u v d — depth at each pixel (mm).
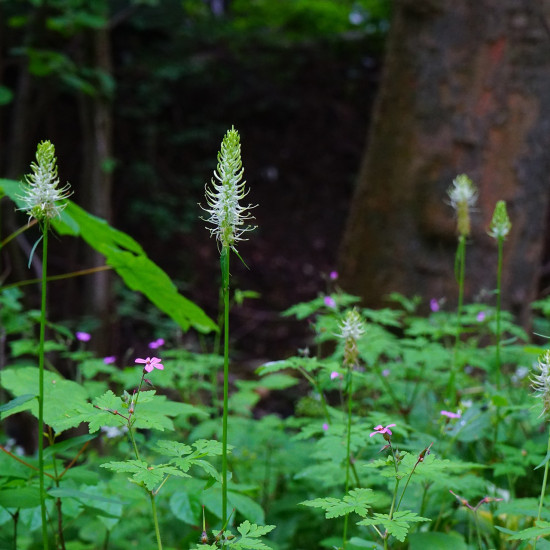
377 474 2299
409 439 2500
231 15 14570
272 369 2207
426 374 2984
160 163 11438
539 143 4871
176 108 11906
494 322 3232
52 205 1498
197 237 11117
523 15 4754
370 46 12992
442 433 2203
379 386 2891
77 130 10688
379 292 5031
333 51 12984
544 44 4805
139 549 2488
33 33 5645
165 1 12078
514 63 4793
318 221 11750
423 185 4898
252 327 9672
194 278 10578
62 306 8766
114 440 2564
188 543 2172
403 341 2975
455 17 4805
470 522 2193
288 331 9680
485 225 4773
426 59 4895
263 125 12367
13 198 2213
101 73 5547
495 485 2414
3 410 1522
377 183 5121
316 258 11203
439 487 2170
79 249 8828
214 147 11891
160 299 2643
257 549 1427
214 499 2094
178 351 3160
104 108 5953
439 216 4840
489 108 4820
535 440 2625
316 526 2607
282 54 12781
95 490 2055
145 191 11008
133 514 2643
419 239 4906
